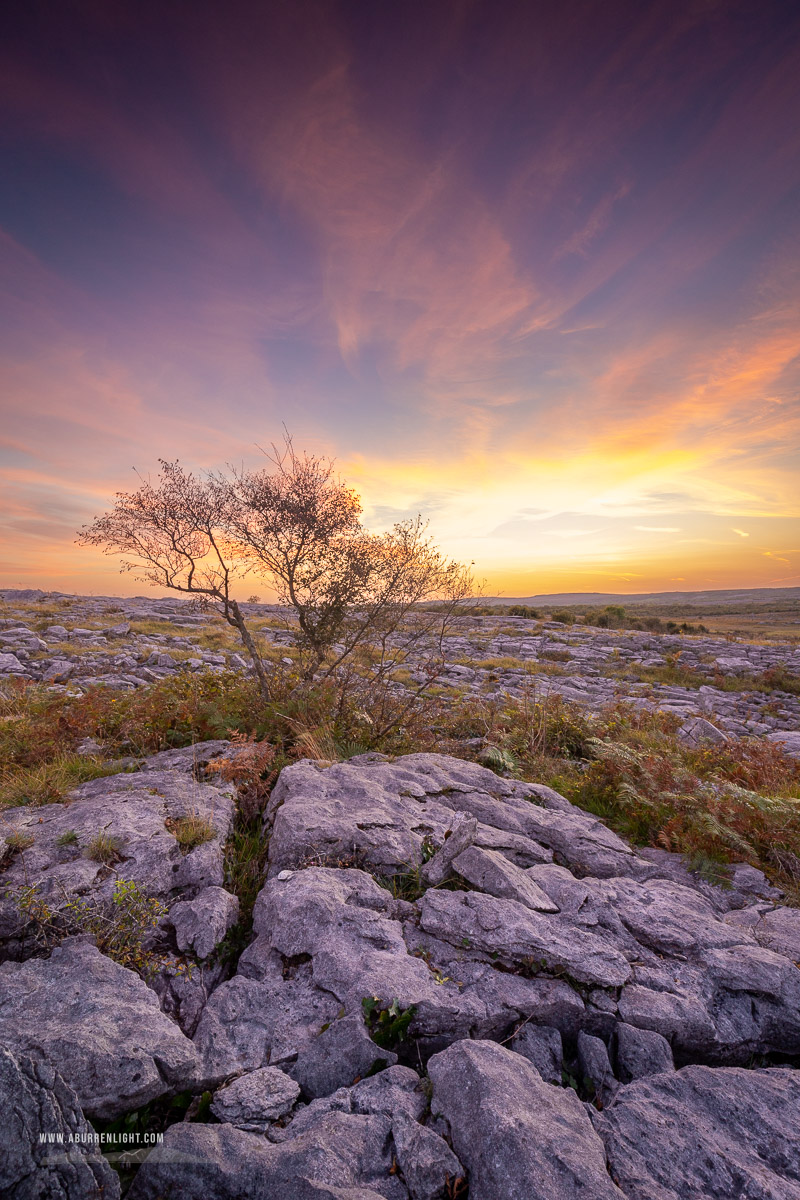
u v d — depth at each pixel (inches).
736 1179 97.0
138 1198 88.2
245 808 242.2
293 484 372.5
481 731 414.6
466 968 146.4
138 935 148.9
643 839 263.3
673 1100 114.3
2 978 125.6
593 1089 123.7
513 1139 94.2
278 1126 104.3
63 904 151.3
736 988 150.3
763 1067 139.2
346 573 373.1
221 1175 89.5
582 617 2041.1
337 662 396.5
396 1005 128.2
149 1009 122.0
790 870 232.7
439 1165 94.5
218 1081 113.1
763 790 320.8
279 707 347.3
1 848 170.4
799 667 1075.9
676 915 177.2
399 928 157.6
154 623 1184.8
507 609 2100.1
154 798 222.5
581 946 153.7
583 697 728.3
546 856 209.0
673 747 404.8
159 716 331.3
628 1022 136.3
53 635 903.7
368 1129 100.6
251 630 1161.4
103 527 352.5
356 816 206.2
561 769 354.9
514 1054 118.0
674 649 1273.4
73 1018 114.9
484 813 233.6
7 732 315.0
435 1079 111.3
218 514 361.7
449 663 930.1
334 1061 118.3
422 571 371.9
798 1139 106.8
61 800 224.2
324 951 144.6
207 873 177.9
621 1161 98.7
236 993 136.6
